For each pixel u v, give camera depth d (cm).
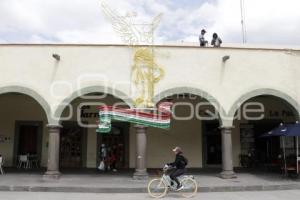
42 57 1762
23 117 2220
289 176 1769
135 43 1773
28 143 2222
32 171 1978
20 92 1741
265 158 2258
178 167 1346
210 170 2097
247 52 1820
